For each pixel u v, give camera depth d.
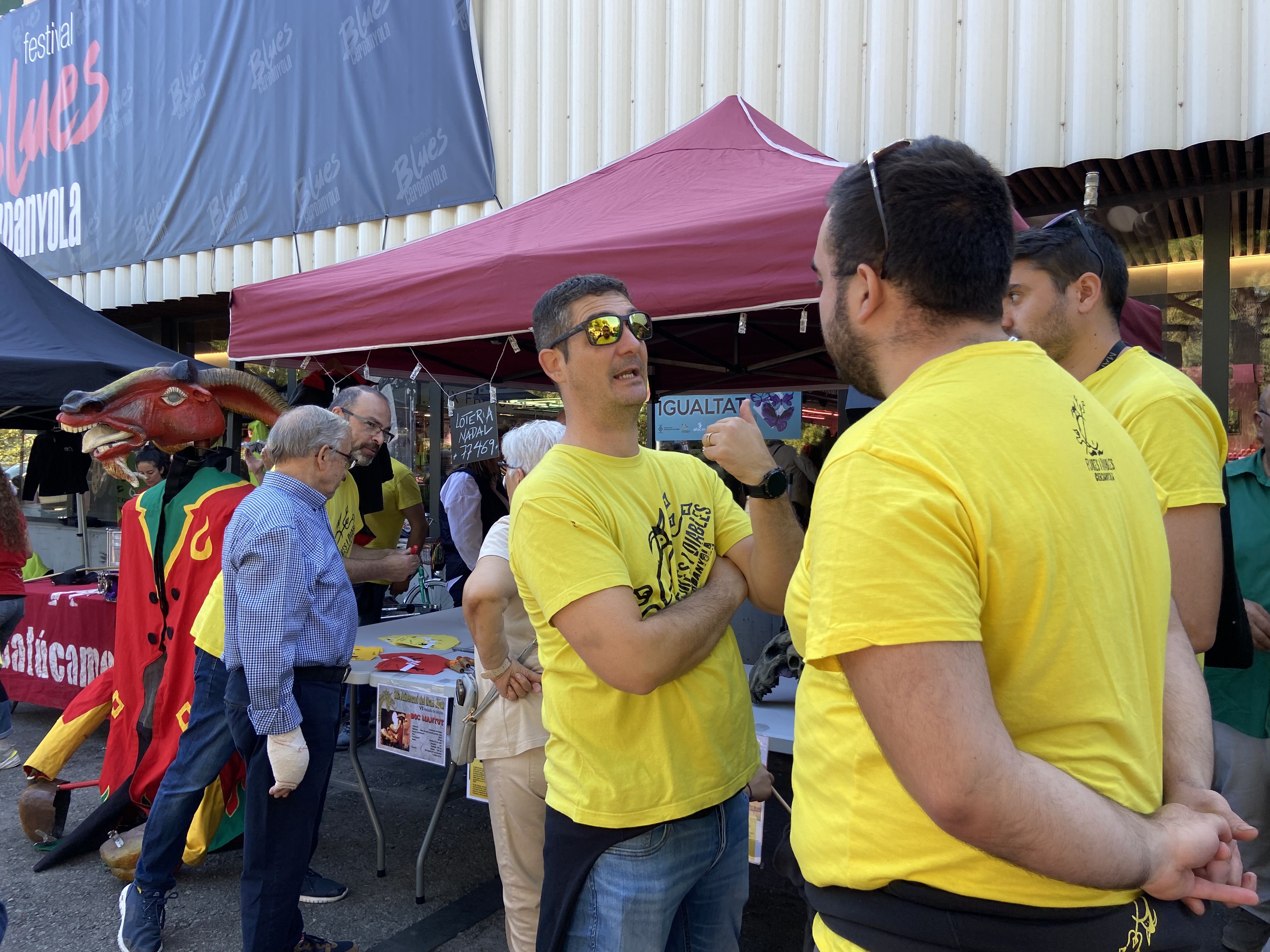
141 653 3.27
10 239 9.44
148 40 7.90
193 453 3.37
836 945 0.91
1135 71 3.98
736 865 1.68
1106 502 0.87
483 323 2.77
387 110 6.40
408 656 3.17
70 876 3.16
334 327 3.11
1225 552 1.56
